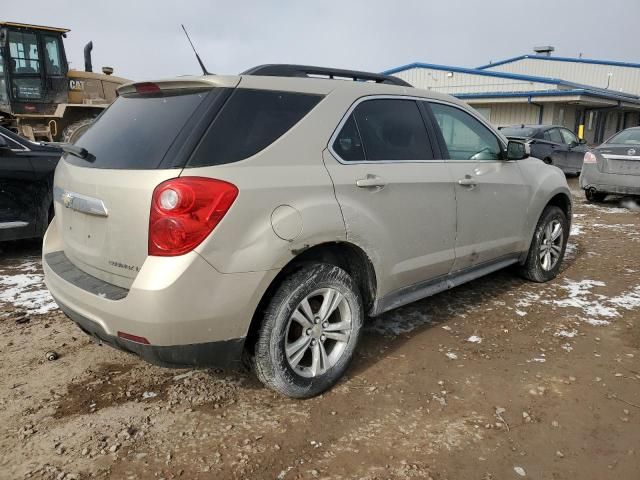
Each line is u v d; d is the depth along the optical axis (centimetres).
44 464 249
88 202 278
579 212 943
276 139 285
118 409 294
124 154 278
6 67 1220
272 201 269
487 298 469
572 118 2461
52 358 348
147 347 253
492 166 425
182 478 242
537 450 264
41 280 507
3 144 539
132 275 260
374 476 245
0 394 307
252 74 311
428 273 372
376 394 312
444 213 372
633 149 932
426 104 384
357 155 322
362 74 362
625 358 358
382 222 325
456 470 249
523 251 478
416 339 385
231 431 276
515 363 351
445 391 316
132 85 311
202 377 329
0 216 545
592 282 518
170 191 246
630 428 282
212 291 252
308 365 311
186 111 275
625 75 3275
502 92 2339
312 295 296
